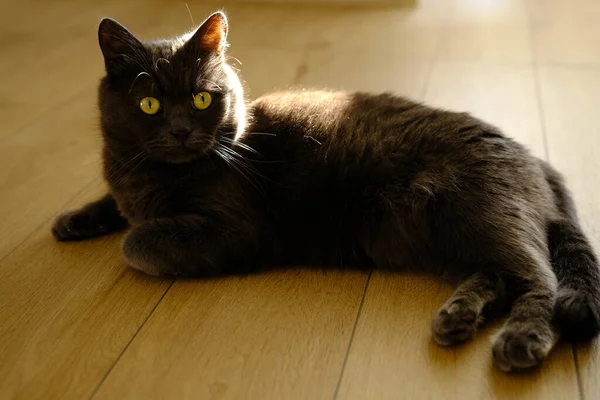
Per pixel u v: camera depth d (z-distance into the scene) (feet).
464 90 3.64
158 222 2.35
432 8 5.10
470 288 2.13
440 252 2.31
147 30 4.69
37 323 2.18
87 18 5.02
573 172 2.84
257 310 2.22
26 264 2.45
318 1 5.23
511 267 2.17
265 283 2.35
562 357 1.99
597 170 2.85
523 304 2.07
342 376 1.96
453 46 4.27
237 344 2.08
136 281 2.36
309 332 2.12
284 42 4.44
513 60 4.01
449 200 2.25
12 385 1.97
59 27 4.84
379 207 2.34
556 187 2.47
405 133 2.39
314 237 2.42
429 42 4.37
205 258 2.35
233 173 2.43
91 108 3.57
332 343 2.07
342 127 2.45
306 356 2.03
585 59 3.97
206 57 2.42
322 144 2.43
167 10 5.16
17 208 2.77
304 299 2.26
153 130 2.35
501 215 2.22
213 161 2.43
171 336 2.12
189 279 2.37
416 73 3.88
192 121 2.36
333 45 4.36
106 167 2.53
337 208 2.39
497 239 2.19
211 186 2.41
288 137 2.47
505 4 5.11
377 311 2.20
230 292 2.30
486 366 1.98
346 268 2.42
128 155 2.44
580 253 2.20
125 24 4.84
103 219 2.61
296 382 1.95
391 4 5.20
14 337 2.13
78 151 3.17
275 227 2.43
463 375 1.95
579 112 3.35
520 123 3.27
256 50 4.29
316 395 1.91
